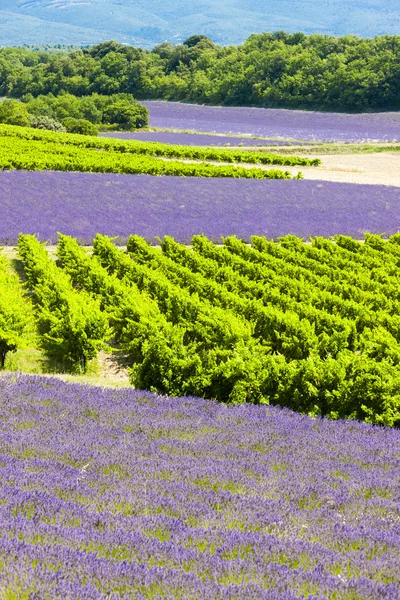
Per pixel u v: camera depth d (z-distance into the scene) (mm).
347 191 65000
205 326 25703
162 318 25594
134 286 31062
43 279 31109
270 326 27906
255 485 12242
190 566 8703
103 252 37781
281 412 18453
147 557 8828
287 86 167750
